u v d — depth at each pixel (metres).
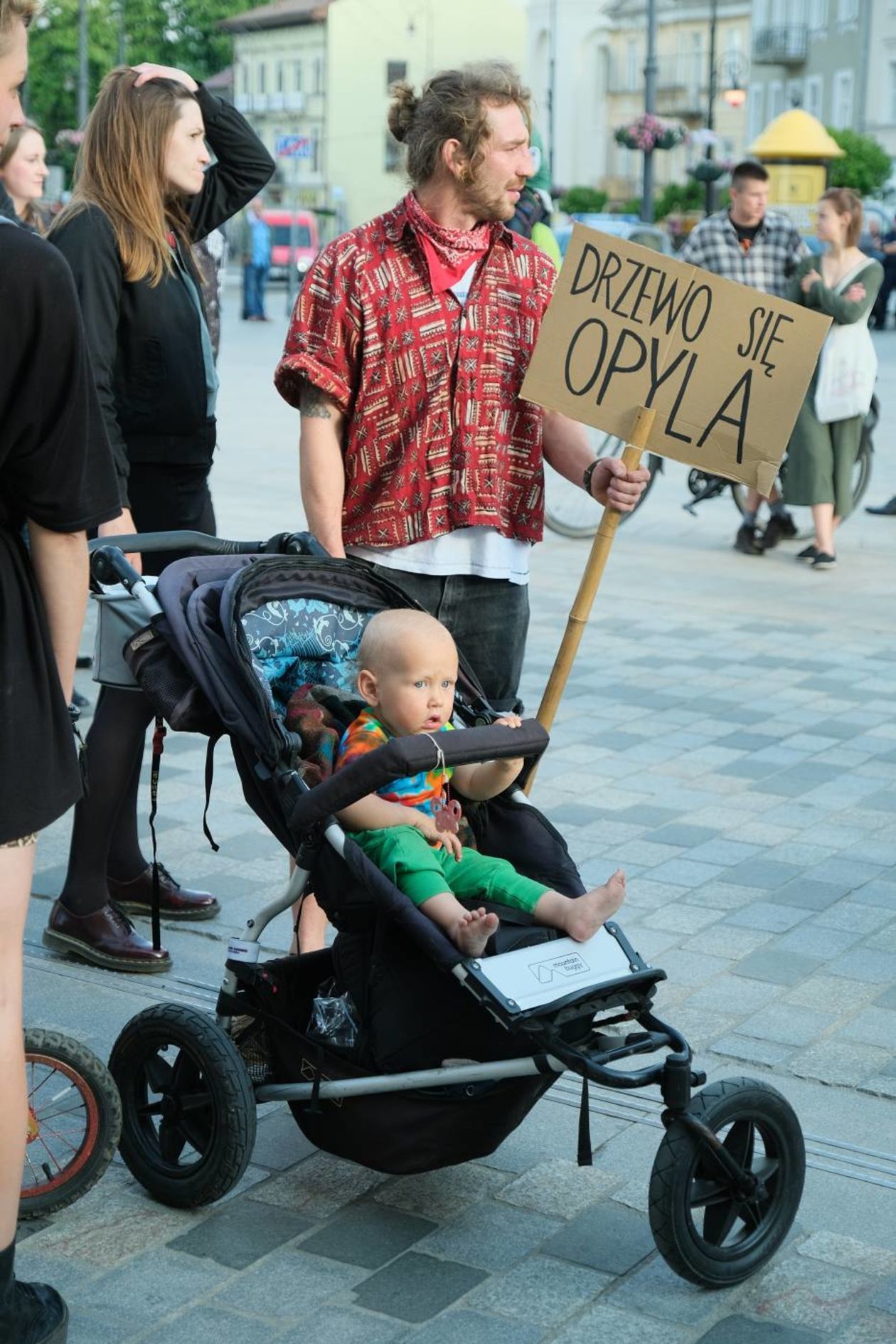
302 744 3.29
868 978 4.39
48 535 2.64
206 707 3.35
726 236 10.06
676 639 8.16
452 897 3.05
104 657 3.80
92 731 4.34
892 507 11.71
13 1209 2.72
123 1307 2.97
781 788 5.96
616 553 10.31
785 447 3.64
